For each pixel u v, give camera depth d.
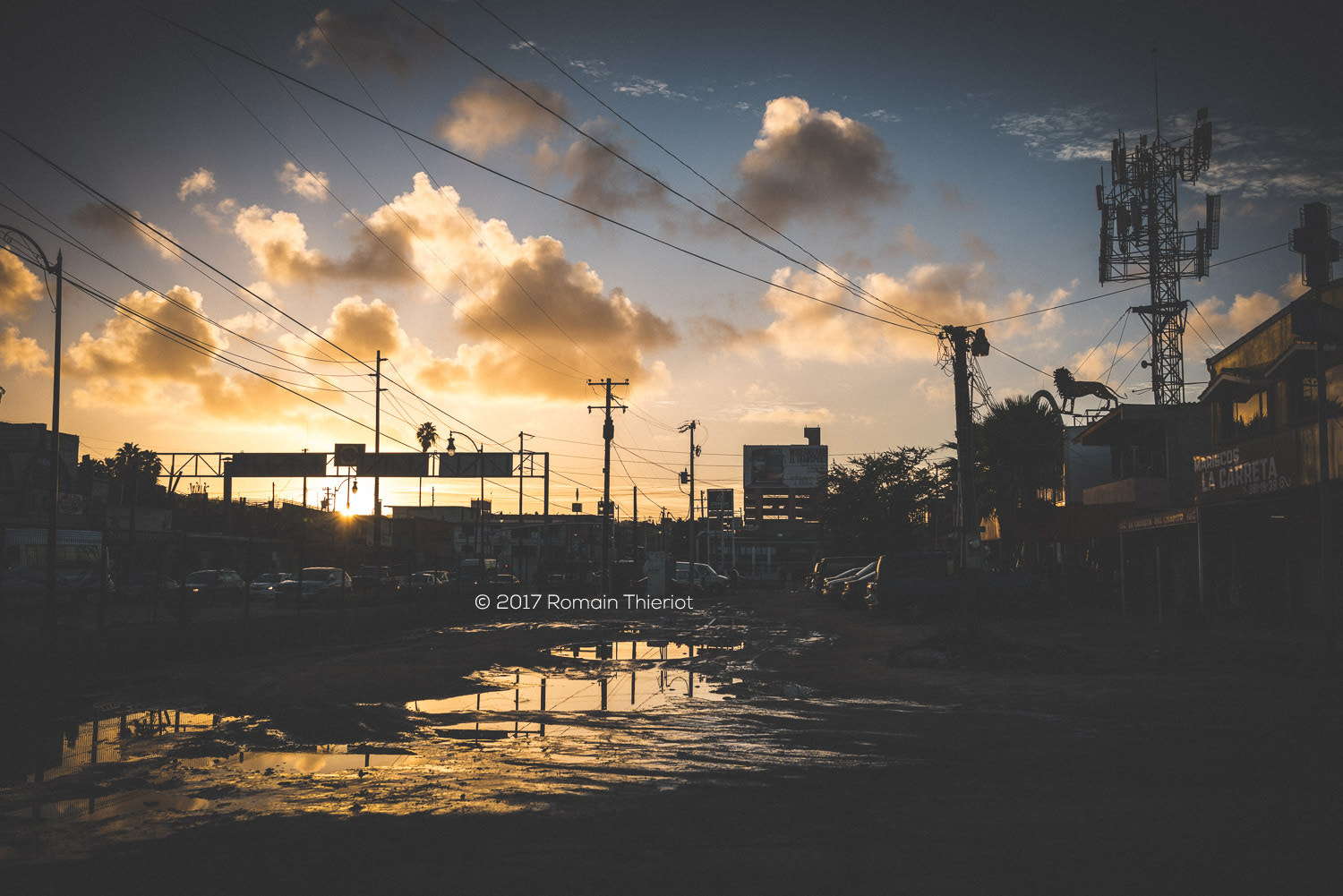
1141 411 30.69
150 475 67.31
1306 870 5.13
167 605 20.19
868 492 56.69
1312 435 20.33
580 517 111.81
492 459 51.62
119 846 5.67
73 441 42.53
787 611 37.69
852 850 5.59
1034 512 36.78
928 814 6.46
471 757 8.57
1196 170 41.75
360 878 5.05
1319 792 7.01
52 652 14.95
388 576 52.16
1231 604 26.52
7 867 5.25
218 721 10.95
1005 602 27.28
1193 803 6.70
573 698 12.89
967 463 19.89
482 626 30.50
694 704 12.20
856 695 13.12
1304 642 17.92
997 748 8.95
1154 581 32.41
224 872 5.16
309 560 48.88
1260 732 9.64
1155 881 4.98
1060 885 4.92
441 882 5.00
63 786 7.37
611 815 6.44
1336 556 22.33
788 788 7.30
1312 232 16.64
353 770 8.00
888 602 27.61
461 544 91.12
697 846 5.68
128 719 11.11
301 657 19.09
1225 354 25.69
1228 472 23.69
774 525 124.44
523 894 4.80
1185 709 11.20
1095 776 7.66
